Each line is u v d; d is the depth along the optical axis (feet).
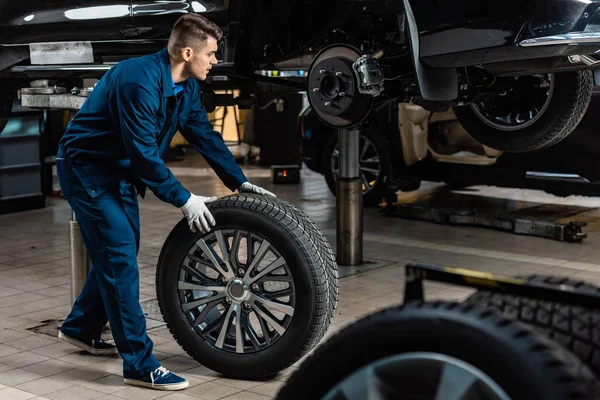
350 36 17.60
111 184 13.46
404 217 28.55
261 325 13.75
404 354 6.46
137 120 12.71
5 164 29.73
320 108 16.66
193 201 13.21
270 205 13.52
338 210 22.07
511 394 6.05
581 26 13.53
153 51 18.12
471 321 6.31
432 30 14.71
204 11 17.34
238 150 43.98
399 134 29.12
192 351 14.07
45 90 15.92
